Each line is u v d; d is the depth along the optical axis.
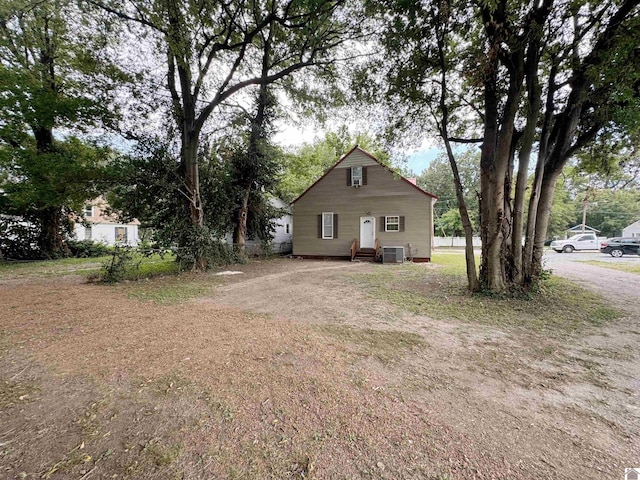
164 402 2.41
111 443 1.93
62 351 3.45
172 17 6.96
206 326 4.41
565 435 2.04
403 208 14.68
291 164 22.20
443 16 5.16
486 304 5.82
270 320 4.75
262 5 8.15
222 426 2.11
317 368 3.04
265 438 1.98
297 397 2.49
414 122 7.73
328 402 2.42
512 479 1.64
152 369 3.00
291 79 11.59
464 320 4.80
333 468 1.72
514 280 6.66
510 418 2.23
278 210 17.20
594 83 5.79
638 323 4.66
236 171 13.80
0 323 4.49
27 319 4.71
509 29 5.26
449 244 28.67
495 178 6.48
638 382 2.81
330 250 15.93
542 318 4.92
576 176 9.93
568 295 6.58
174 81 10.26
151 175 10.30
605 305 5.74
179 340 3.82
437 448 1.89
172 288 7.48
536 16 5.23
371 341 3.83
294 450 1.87
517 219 6.62
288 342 3.76
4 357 3.28
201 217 11.03
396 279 8.93
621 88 5.09
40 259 14.51
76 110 9.15
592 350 3.59
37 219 14.84
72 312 5.14
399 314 5.13
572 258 15.84
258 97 13.18
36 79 10.27
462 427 2.11
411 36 5.83
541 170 6.65
